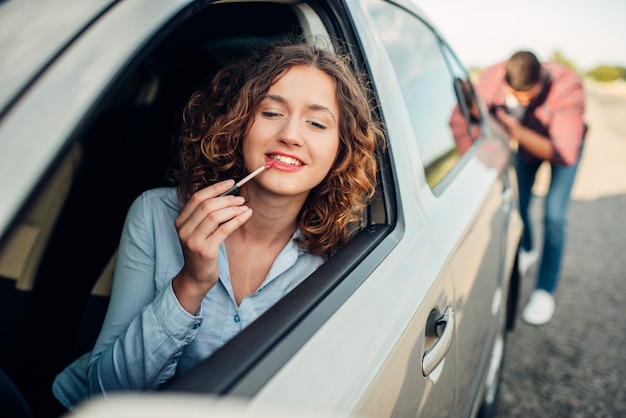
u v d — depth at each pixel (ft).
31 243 4.46
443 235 4.40
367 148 3.63
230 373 2.20
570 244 15.25
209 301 3.45
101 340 3.41
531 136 9.50
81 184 4.90
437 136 5.63
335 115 3.43
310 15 3.97
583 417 8.03
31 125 1.85
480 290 5.50
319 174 3.42
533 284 12.40
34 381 4.21
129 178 5.26
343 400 2.47
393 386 3.01
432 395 3.84
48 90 1.93
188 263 2.93
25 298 4.37
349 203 3.72
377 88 4.12
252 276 3.69
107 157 5.17
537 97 9.43
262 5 4.78
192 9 2.59
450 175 5.58
